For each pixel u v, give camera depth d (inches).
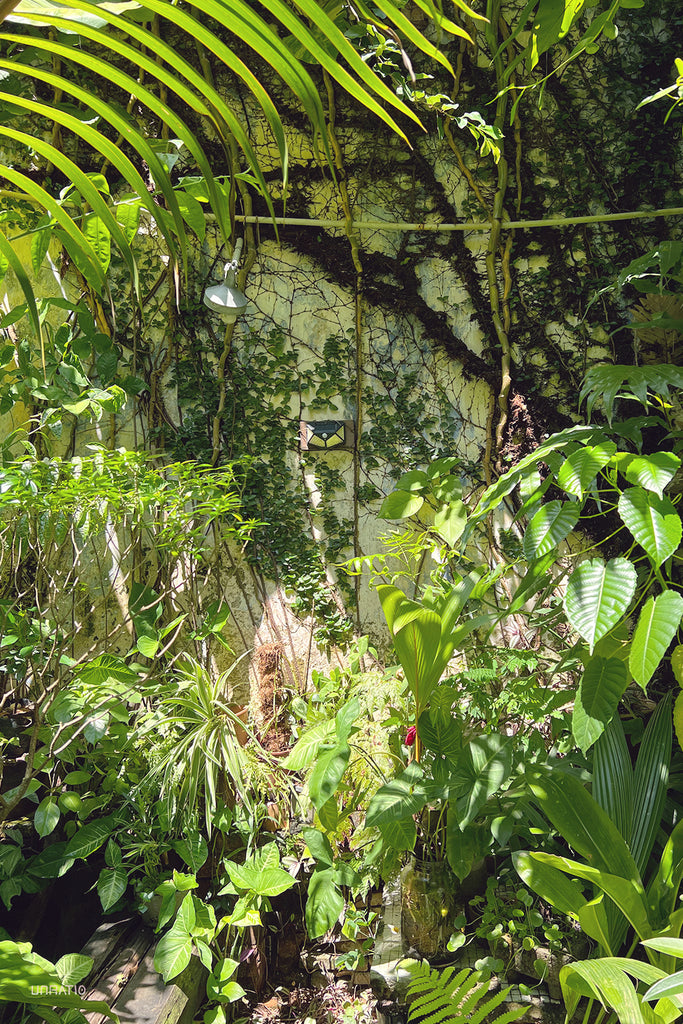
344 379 129.0
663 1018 61.6
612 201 125.9
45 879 96.7
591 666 76.3
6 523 96.0
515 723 116.6
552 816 78.2
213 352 128.4
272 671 118.6
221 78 127.6
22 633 98.9
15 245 123.0
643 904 71.4
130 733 106.6
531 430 127.2
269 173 128.2
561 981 72.8
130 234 82.0
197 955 95.8
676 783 95.3
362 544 128.1
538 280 127.3
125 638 126.3
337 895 90.0
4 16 30.7
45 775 107.5
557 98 125.8
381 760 104.8
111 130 125.3
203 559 125.4
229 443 128.3
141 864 100.8
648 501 71.3
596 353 127.0
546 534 74.5
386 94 30.3
